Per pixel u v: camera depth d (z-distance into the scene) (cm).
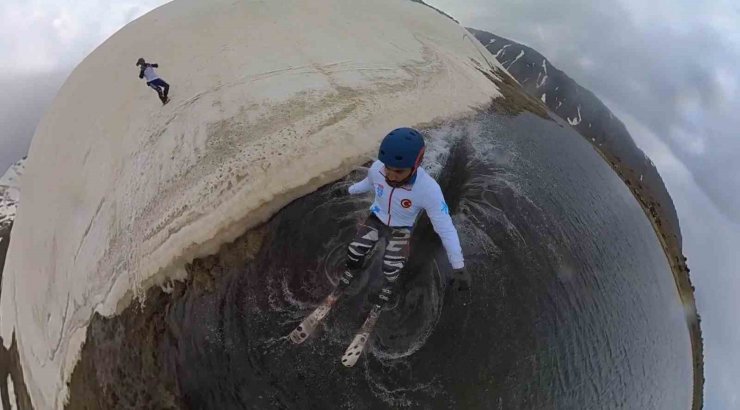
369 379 322
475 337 336
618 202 464
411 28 546
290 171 380
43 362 439
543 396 350
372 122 412
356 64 465
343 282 322
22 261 507
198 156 401
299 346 326
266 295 338
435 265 339
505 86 522
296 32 501
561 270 376
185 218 378
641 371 420
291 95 429
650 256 471
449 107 444
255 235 360
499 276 353
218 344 334
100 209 427
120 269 388
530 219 385
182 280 360
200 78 461
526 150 430
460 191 382
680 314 499
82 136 494
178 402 337
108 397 365
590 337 378
